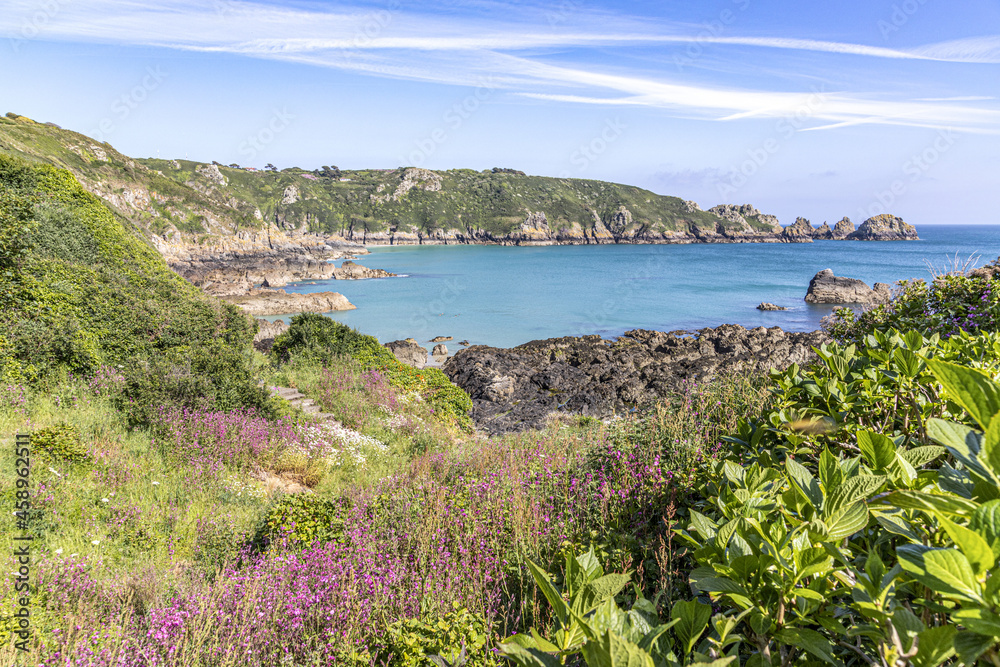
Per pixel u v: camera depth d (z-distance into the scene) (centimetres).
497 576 461
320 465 1012
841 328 735
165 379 1104
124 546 632
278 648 423
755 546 161
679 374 2462
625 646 102
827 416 308
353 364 1778
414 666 344
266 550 627
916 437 280
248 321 1975
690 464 500
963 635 95
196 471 866
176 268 8050
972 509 96
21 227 1512
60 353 1077
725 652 187
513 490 624
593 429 884
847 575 147
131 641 428
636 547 432
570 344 3519
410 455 1166
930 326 580
